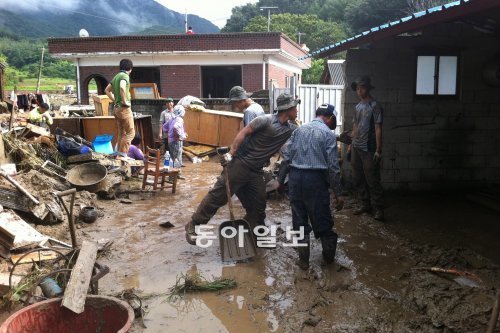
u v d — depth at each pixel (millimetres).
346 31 52031
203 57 21734
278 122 5234
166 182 8945
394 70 7938
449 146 8125
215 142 13727
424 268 4793
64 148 8891
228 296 4230
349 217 6734
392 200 7723
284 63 24672
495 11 5594
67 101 30500
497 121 8070
